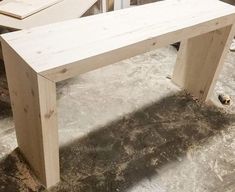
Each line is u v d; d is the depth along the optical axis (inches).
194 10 56.9
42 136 41.3
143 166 54.5
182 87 75.9
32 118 42.2
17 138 53.2
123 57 43.8
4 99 66.2
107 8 88.4
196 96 73.1
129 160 55.4
